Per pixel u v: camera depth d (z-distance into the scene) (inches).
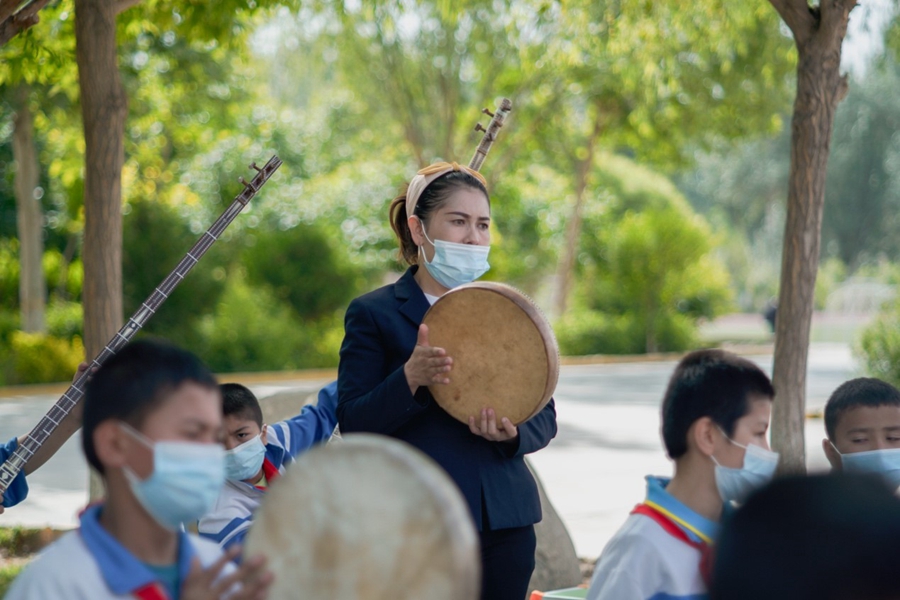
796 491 82.5
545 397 177.9
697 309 1663.4
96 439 112.0
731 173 2709.2
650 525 137.6
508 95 1262.3
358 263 1376.7
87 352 348.2
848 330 2112.5
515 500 184.5
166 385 111.3
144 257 1142.3
